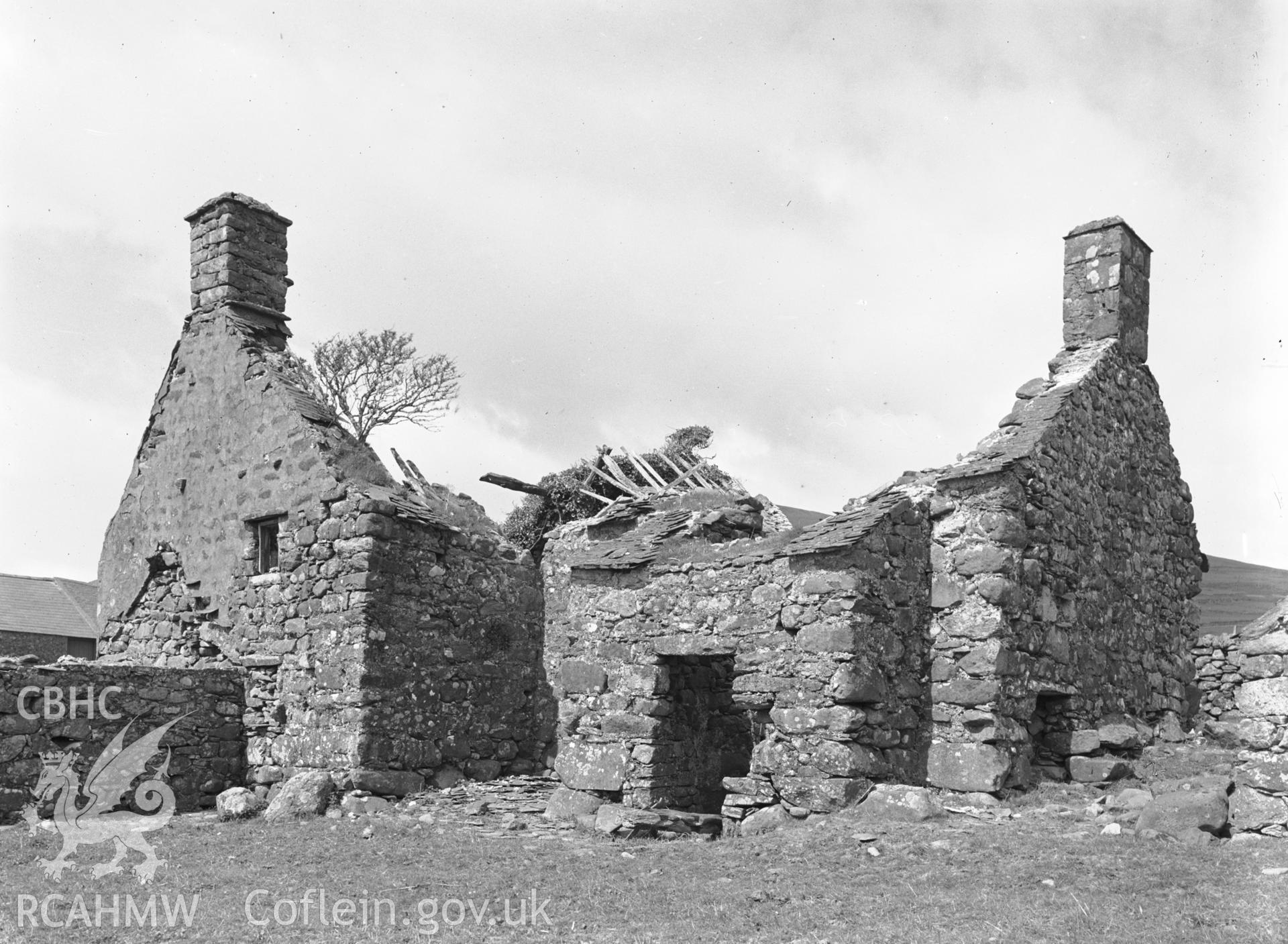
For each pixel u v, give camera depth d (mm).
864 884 10203
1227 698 17766
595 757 14133
